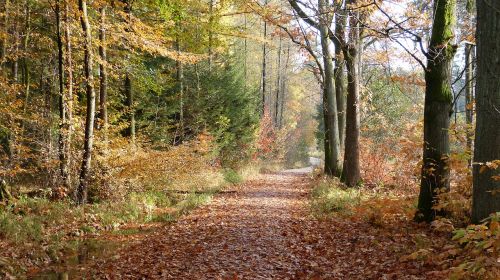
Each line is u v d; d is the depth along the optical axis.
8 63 18.62
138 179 15.82
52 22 16.81
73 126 14.56
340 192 15.29
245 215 12.93
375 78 26.05
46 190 13.11
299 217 12.47
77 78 17.44
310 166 49.56
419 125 12.75
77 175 14.16
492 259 4.36
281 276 7.26
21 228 9.70
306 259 8.16
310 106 68.31
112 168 14.81
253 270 7.63
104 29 14.19
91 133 13.77
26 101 16.42
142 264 8.17
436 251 7.00
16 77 16.23
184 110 24.83
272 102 58.84
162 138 22.09
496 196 6.73
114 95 20.28
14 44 15.83
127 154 15.84
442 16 8.84
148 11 18.53
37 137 16.11
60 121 13.92
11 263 7.78
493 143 6.72
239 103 29.64
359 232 9.55
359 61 19.17
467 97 15.24
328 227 10.62
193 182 18.48
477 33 6.89
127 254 8.98
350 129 17.19
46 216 11.30
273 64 52.19
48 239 9.70
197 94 24.83
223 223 11.73
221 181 20.81
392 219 9.84
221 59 28.12
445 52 8.88
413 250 7.33
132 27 14.68
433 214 9.13
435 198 8.98
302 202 15.70
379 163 18.48
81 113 17.73
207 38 20.36
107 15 16.28
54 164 13.66
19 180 15.91
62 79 13.88
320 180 19.41
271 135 40.69
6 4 14.99
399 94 25.39
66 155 13.83
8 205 11.39
